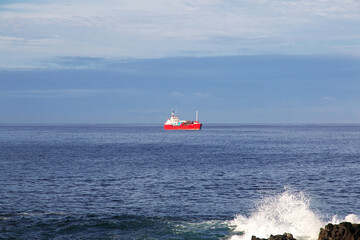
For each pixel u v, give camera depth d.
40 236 31.62
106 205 42.62
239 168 76.12
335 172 71.25
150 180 60.12
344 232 25.70
